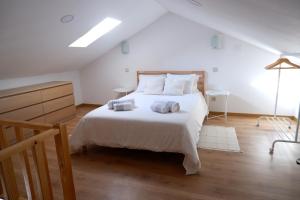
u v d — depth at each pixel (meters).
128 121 2.61
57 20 2.69
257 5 1.07
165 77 4.38
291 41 1.75
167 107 2.80
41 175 1.50
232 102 4.38
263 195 1.96
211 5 1.72
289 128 3.58
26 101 3.42
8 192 1.56
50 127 1.59
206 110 4.07
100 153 2.90
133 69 4.94
